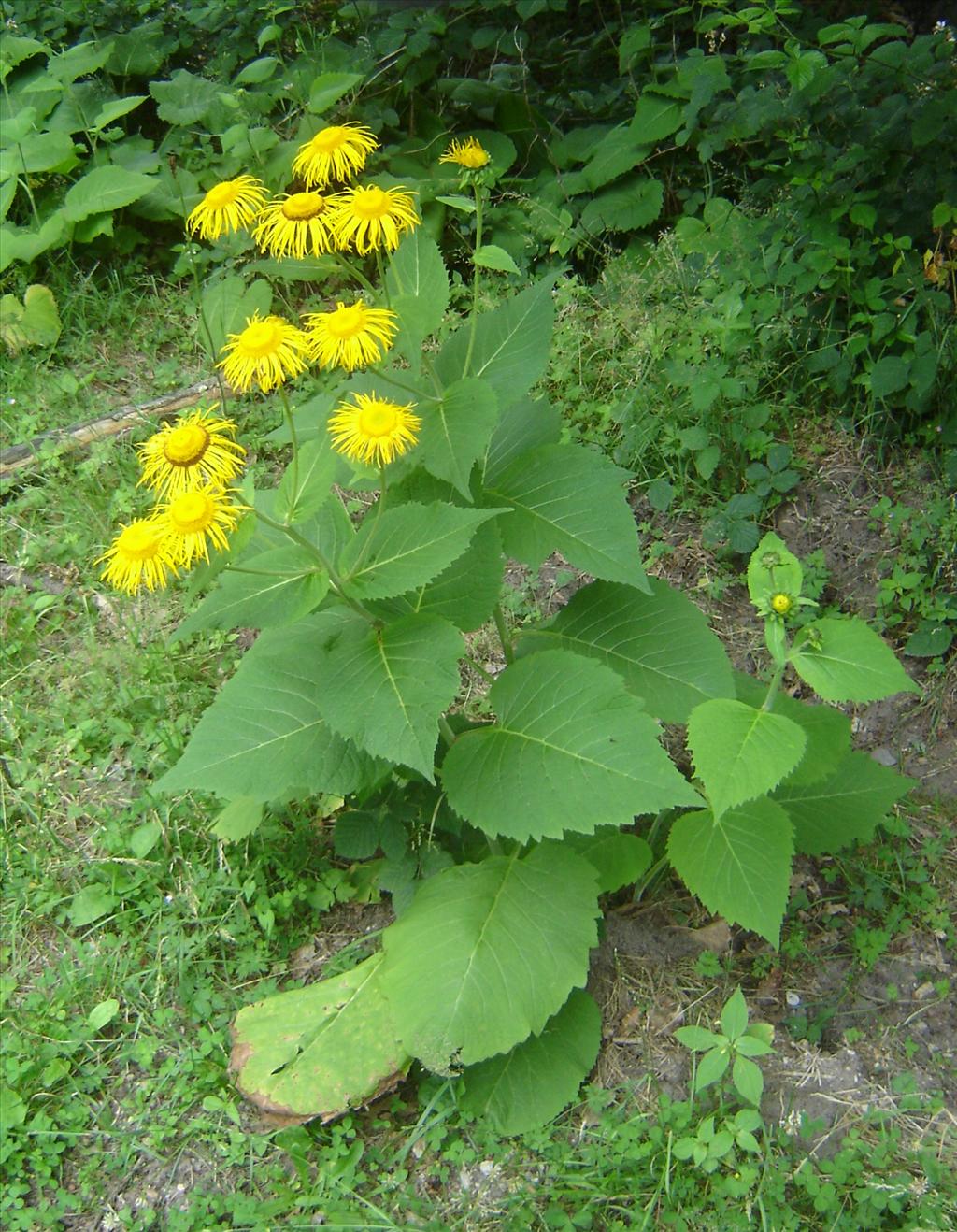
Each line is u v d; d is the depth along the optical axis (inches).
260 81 88.7
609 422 72.4
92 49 92.1
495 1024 45.6
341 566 45.3
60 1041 50.6
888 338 67.8
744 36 81.3
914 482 67.8
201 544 40.1
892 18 83.5
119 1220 47.1
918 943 53.5
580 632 53.1
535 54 91.0
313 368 78.4
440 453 45.5
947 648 62.0
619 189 84.9
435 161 88.3
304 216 44.7
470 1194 47.0
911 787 53.1
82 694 62.9
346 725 43.3
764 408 68.7
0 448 76.5
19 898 55.1
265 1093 47.6
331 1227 45.8
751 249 73.7
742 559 67.6
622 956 53.0
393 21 88.7
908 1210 45.9
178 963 52.6
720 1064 46.9
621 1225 45.8
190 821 56.7
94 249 90.0
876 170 67.6
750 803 49.3
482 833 54.1
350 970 50.6
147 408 77.2
